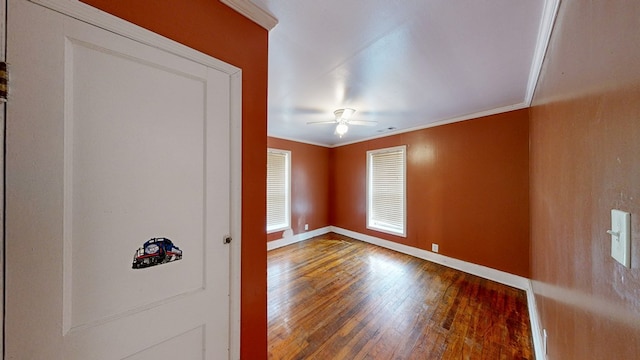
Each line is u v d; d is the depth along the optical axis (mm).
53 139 661
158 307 872
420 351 1704
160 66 878
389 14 1236
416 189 3746
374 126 3764
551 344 1305
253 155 1221
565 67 1011
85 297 716
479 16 1243
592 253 710
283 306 2318
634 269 466
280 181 4551
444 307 2281
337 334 1894
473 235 3053
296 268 3312
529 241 2561
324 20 1284
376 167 4508
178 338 930
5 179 598
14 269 610
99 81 739
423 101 2584
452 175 3271
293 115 3143
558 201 1188
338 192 5281
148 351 849
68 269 688
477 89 2225
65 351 680
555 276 1251
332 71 1879
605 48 612
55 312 666
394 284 2795
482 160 2955
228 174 1099
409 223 3861
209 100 1030
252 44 1212
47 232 654
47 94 650
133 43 811
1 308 594
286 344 1781
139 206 826
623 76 513
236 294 1126
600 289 646
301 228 4832
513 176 2689
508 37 1415
